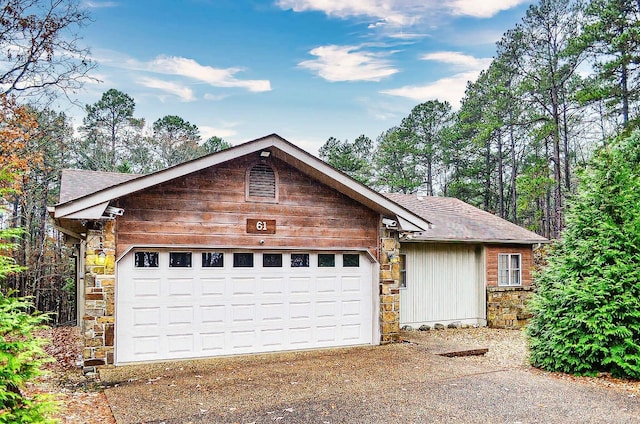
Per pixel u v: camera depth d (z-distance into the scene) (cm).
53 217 815
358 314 1096
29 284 2345
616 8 2134
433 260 1473
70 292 2483
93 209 814
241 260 984
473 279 1543
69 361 967
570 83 2762
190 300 932
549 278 924
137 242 880
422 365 887
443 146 3625
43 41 1644
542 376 820
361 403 651
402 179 3691
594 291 822
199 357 931
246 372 823
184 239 917
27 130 1717
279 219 1006
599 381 789
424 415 604
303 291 1041
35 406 384
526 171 2888
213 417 591
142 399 663
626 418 599
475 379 788
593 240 865
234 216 963
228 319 963
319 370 841
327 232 1055
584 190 944
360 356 966
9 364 362
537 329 904
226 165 963
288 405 641
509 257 1587
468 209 1825
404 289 1409
